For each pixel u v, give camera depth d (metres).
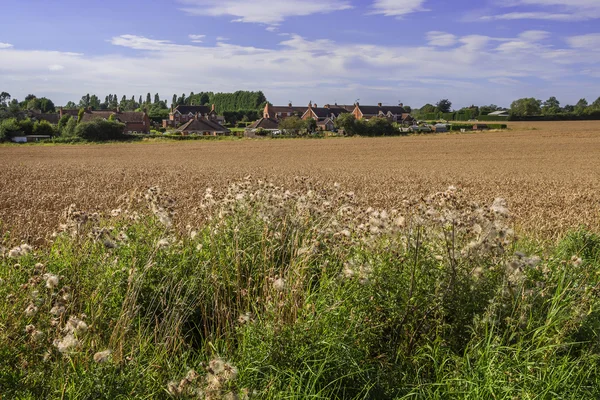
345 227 7.08
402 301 5.15
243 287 6.22
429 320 5.13
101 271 5.95
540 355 4.75
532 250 7.78
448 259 5.37
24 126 95.50
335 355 4.55
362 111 147.38
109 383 3.90
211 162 45.75
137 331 5.20
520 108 171.75
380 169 38.00
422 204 6.23
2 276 5.44
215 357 4.35
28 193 19.00
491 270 5.45
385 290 5.22
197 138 96.81
